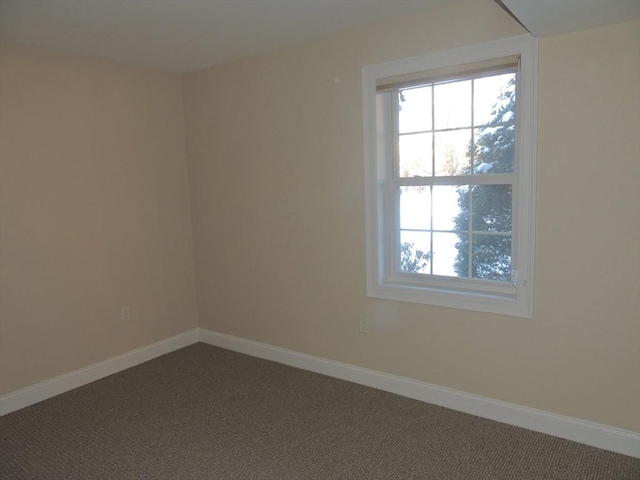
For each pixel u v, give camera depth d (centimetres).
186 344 404
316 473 224
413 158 290
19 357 299
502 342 259
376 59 281
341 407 287
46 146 305
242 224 367
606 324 228
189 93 382
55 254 313
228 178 370
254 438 256
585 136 222
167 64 352
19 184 293
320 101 309
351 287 314
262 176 348
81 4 234
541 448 237
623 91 211
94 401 305
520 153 243
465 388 275
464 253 279
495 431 254
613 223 221
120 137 346
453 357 277
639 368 222
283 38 300
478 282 274
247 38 296
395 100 291
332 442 249
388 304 299
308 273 335
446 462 229
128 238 356
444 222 284
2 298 289
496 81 255
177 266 394
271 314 362
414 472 222
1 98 282
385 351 305
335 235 317
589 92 219
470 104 265
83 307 331
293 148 328
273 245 351
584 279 231
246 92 346
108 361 346
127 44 300
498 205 263
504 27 237
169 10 245
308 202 326
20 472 232
